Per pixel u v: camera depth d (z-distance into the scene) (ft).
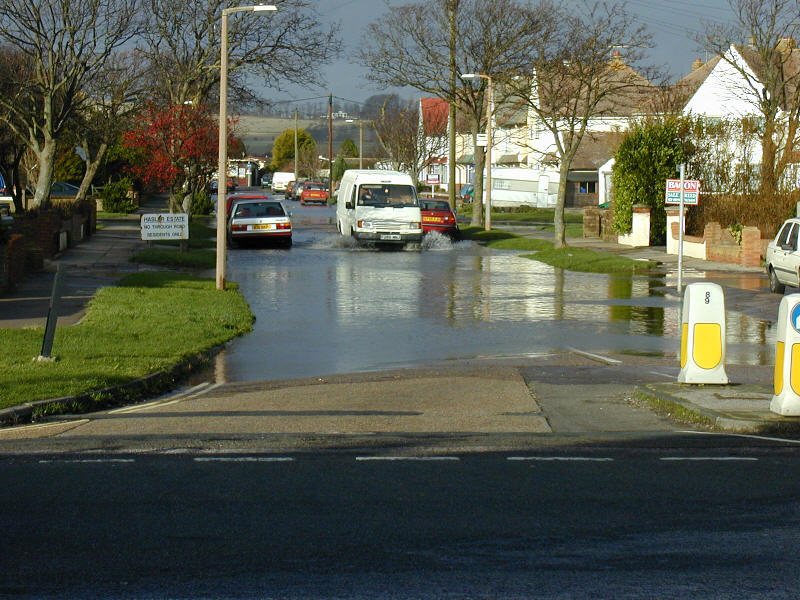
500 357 68.28
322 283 116.47
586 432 45.78
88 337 67.56
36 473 37.35
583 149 346.33
